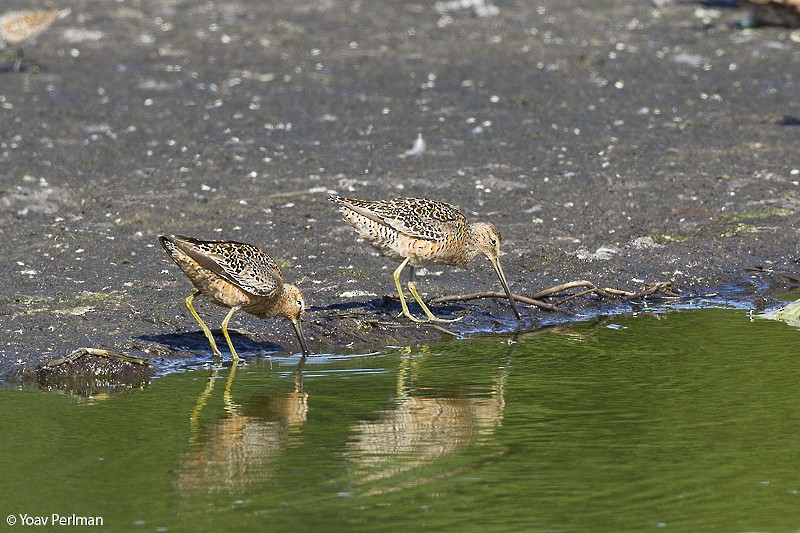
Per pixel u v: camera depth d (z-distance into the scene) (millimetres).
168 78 24984
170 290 14070
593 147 20688
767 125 21922
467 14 31156
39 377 11469
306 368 11852
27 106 22672
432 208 13320
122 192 18062
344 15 31078
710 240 16500
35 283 14133
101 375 11469
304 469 9016
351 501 8367
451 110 23000
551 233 16625
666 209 17688
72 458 9258
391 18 30781
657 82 24859
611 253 15914
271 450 9398
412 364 11969
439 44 28047
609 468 8992
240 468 9031
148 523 7996
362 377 11516
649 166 19656
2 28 24875
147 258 15250
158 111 22703
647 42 28016
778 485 8633
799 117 22391
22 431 9922
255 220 16906
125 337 12492
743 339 12742
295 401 10727
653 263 15648
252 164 19656
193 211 17266
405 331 13211
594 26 29703
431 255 13289
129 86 24359
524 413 10312
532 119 22406
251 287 11812
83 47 27484
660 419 10094
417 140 20406
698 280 15156
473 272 15180
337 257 15539
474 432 9820
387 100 23734
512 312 13945
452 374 11562
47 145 20312
